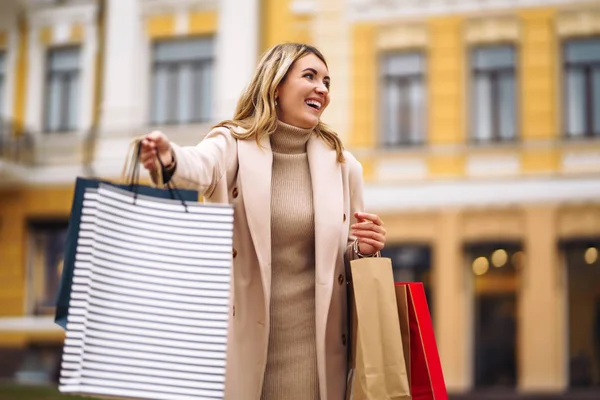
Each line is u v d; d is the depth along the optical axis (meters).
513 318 15.48
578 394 14.81
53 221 17.69
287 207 2.82
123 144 17.41
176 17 17.33
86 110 17.70
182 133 17.12
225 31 16.98
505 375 15.35
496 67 15.90
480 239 15.76
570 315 15.32
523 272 15.54
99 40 17.75
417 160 16.09
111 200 2.33
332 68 16.41
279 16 16.70
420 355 2.77
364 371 2.63
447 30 16.06
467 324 15.60
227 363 2.72
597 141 15.47
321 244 2.79
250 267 2.75
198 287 2.39
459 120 15.96
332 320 2.80
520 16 15.83
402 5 16.19
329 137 2.95
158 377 2.32
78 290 2.28
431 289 15.85
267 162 2.80
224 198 2.73
